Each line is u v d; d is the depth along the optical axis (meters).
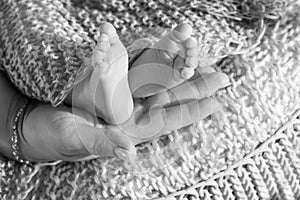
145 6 0.59
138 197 0.56
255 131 0.57
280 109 0.57
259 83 0.57
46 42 0.58
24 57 0.59
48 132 0.56
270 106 0.57
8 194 0.59
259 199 0.58
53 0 0.61
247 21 0.59
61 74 0.55
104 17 0.60
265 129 0.57
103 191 0.56
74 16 0.61
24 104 0.60
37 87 0.58
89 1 0.61
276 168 0.58
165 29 0.57
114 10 0.60
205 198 0.57
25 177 0.59
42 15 0.60
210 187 0.57
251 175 0.58
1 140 0.59
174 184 0.56
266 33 0.58
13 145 0.59
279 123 0.58
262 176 0.58
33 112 0.58
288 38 0.57
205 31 0.58
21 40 0.59
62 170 0.58
